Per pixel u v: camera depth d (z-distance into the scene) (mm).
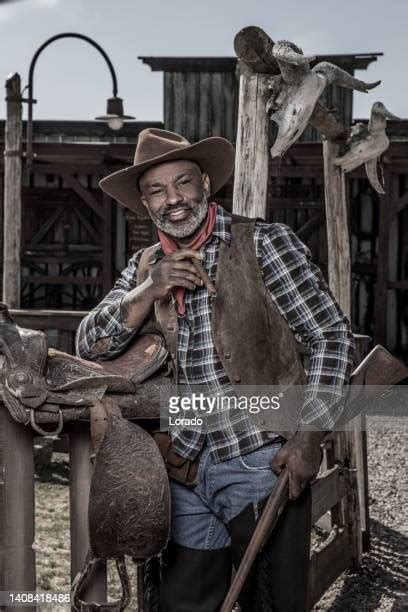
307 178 10383
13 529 2053
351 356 2064
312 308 2043
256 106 3191
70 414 1958
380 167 4430
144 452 1962
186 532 2143
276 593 2068
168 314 2090
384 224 9625
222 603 2158
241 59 3158
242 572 1981
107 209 10234
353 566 3654
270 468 2053
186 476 2109
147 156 2059
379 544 4023
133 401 2033
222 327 2020
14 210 7645
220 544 2160
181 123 10727
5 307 2002
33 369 1937
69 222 11250
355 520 3635
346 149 3967
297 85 3059
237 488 2057
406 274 10844
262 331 2041
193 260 2004
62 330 5059
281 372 2074
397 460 5664
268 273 2049
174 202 2031
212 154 2094
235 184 3264
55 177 11203
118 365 2104
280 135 3074
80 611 2027
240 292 2029
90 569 2004
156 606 2176
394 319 10961
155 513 1935
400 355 10906
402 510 4570
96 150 9422
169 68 10617
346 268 4059
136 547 1942
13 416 1918
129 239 10859
